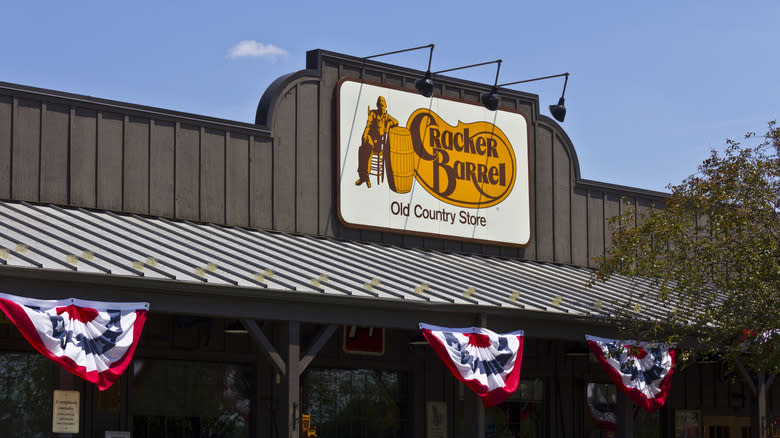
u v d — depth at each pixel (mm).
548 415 24578
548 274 24969
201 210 21156
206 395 19562
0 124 19000
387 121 23875
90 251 16125
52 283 14883
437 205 24438
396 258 22344
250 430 20047
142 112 20625
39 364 17688
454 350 18781
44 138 19453
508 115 26031
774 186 21328
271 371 20391
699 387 27625
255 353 20219
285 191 22359
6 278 14461
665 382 21984
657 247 22188
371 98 23703
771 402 28797
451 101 25000
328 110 23203
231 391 19938
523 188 26094
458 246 24875
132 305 15492
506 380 19453
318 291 17438
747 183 21344
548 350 24781
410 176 24062
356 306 18000
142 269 15930
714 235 21828
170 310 16000
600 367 25781
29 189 19172
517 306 20094
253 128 22000
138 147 20547
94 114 20094
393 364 22156
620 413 21516
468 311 19281
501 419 23859
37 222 17750
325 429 21078
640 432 26438
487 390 19094
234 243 19984
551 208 26781
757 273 20469
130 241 18000
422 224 24125
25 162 19188
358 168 23297
